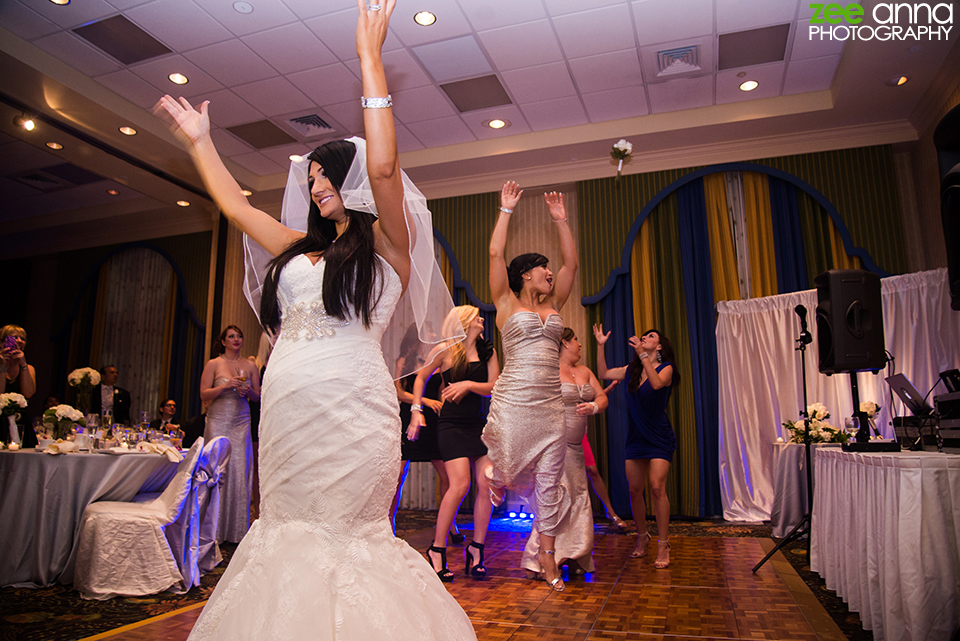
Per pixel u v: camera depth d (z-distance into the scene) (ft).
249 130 21.97
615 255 22.49
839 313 10.03
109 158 22.75
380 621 3.78
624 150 19.26
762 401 19.83
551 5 15.87
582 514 11.41
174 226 30.12
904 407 17.37
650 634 7.98
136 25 16.55
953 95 17.75
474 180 24.53
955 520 6.32
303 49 17.56
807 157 21.21
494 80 19.10
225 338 15.47
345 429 4.11
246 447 15.30
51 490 10.77
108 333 30.99
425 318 5.74
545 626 8.32
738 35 16.99
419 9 15.89
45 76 17.72
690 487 20.11
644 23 16.55
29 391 13.44
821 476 10.28
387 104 4.37
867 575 7.43
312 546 3.94
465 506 22.11
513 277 11.21
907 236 20.93
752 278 21.18
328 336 4.30
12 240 32.32
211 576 11.34
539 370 10.44
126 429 13.47
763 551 13.74
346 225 4.81
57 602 9.54
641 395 12.92
